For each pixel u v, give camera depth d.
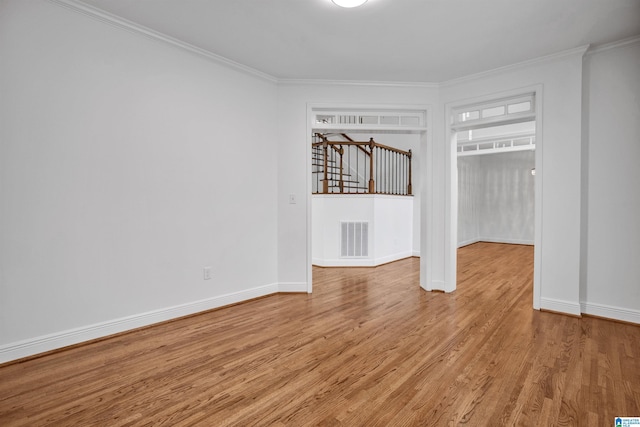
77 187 2.68
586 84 3.40
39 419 1.77
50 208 2.55
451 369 2.31
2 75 2.33
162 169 3.19
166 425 1.73
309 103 4.21
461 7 2.66
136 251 3.04
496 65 3.73
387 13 2.75
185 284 3.39
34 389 2.06
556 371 2.28
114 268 2.90
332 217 6.04
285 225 4.26
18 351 2.42
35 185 2.48
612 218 3.29
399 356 2.51
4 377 2.20
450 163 4.22
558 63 3.44
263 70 3.94
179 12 2.77
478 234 9.68
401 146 7.25
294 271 4.29
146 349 2.63
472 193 9.30
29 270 2.47
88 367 2.34
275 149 4.21
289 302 3.89
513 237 9.25
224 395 2.00
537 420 1.77
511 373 2.25
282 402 1.93
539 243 3.56
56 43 2.56
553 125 3.47
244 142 3.88
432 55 3.51
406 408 1.87
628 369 2.30
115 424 1.74
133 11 2.76
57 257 2.60
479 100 3.96
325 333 2.96
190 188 3.41
